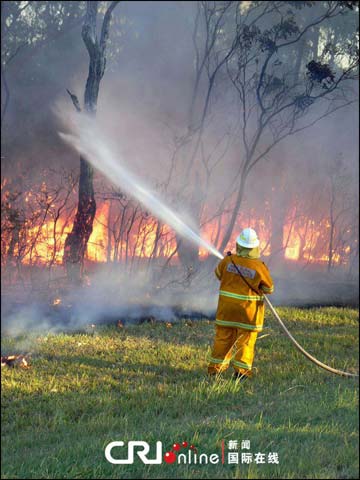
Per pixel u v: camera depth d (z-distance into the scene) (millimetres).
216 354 7895
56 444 5652
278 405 6762
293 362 8625
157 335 9867
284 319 11648
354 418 6348
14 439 5832
